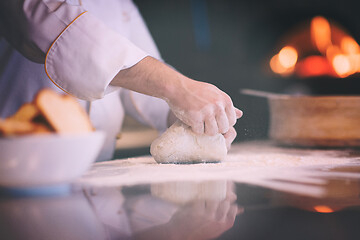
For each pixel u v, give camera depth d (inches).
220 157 35.6
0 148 18.0
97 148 20.1
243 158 38.3
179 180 25.4
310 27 125.6
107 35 35.1
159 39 141.4
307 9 128.7
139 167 33.0
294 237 13.0
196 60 140.1
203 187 22.7
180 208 17.5
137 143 77.8
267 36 130.4
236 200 19.1
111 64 34.3
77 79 35.0
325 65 106.1
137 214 16.4
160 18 141.3
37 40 35.4
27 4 35.6
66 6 36.1
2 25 36.6
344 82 89.5
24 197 19.6
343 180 24.7
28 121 19.6
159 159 36.2
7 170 18.7
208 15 139.3
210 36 140.1
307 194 20.4
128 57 34.6
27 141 18.0
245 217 15.7
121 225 14.7
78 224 14.9
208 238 13.0
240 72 134.5
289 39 127.3
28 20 35.3
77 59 34.8
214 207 17.6
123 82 36.0
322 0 129.0
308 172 28.3
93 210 17.2
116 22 59.9
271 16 131.4
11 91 51.3
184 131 35.8
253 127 50.2
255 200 19.0
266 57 130.8
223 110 34.3
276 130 49.0
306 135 46.1
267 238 12.9
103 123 55.2
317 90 98.4
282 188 22.1
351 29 124.8
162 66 35.5
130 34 65.0
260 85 129.6
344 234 13.3
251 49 133.7
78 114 20.5
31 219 15.7
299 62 115.8
